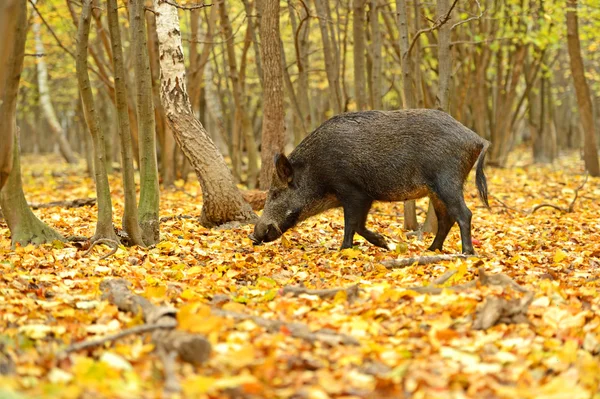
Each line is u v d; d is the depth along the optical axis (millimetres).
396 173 7961
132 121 15922
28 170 25953
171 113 9820
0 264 6809
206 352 4152
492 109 21656
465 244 7805
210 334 4582
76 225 9992
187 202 12914
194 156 9922
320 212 8680
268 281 6535
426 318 5109
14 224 8125
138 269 6988
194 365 4145
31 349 4418
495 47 16219
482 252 8180
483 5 17062
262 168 11703
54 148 49062
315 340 4605
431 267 7145
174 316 4973
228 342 4594
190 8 8000
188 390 3680
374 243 8492
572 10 14898
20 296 5602
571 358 4387
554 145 22297
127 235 8422
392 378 3998
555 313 5160
